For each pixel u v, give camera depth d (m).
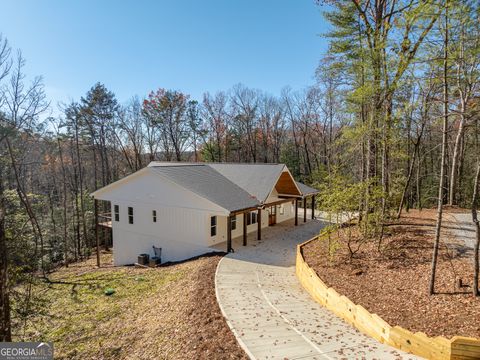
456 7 6.66
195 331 6.89
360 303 7.28
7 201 11.32
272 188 17.77
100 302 10.88
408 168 22.19
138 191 18.17
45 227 24.77
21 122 11.70
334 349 5.53
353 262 10.22
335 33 13.05
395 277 8.58
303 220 22.72
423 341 5.18
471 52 7.04
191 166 19.72
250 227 19.03
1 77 12.34
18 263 9.85
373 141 13.14
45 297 11.87
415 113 20.06
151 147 40.06
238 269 11.94
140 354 6.68
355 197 11.46
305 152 38.44
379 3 12.70
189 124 40.72
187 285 10.49
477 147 20.98
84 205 28.95
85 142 34.69
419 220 14.54
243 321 6.99
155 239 17.62
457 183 21.75
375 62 11.35
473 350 4.74
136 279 13.02
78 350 7.51
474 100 8.34
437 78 8.05
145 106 38.78
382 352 5.37
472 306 6.34
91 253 26.52
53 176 31.23
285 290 9.64
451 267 8.57
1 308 6.50
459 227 13.07
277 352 5.45
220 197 15.87
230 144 40.75
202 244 15.64
